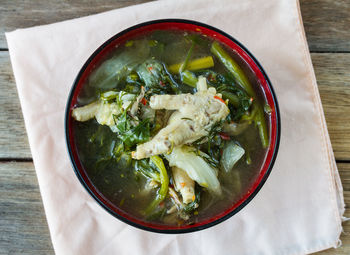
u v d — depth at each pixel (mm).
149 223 314
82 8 403
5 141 394
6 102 396
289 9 385
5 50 402
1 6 402
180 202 313
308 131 382
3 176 392
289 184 379
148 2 395
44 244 390
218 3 386
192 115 298
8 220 390
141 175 318
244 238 374
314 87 383
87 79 318
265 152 321
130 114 301
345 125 401
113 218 370
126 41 323
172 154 308
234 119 320
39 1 402
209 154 313
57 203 369
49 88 378
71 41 383
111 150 316
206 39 330
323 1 408
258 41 386
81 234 367
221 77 328
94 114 315
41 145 371
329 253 389
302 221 375
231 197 317
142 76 323
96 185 316
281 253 372
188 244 372
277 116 311
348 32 408
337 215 373
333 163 384
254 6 386
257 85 327
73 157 307
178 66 327
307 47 384
